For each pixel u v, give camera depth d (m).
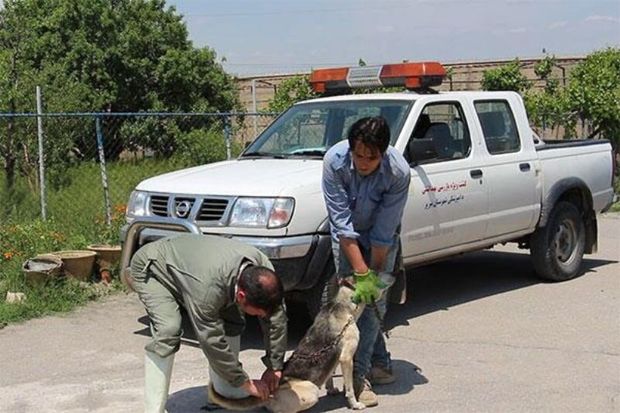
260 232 5.85
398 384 5.36
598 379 5.42
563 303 7.50
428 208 6.68
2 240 8.54
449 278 8.71
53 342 6.31
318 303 6.03
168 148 17.23
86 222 9.85
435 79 7.32
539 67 25.50
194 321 4.12
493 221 7.41
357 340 4.77
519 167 7.69
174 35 24.31
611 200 9.04
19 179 12.99
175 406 4.97
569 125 17.69
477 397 5.11
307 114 7.33
